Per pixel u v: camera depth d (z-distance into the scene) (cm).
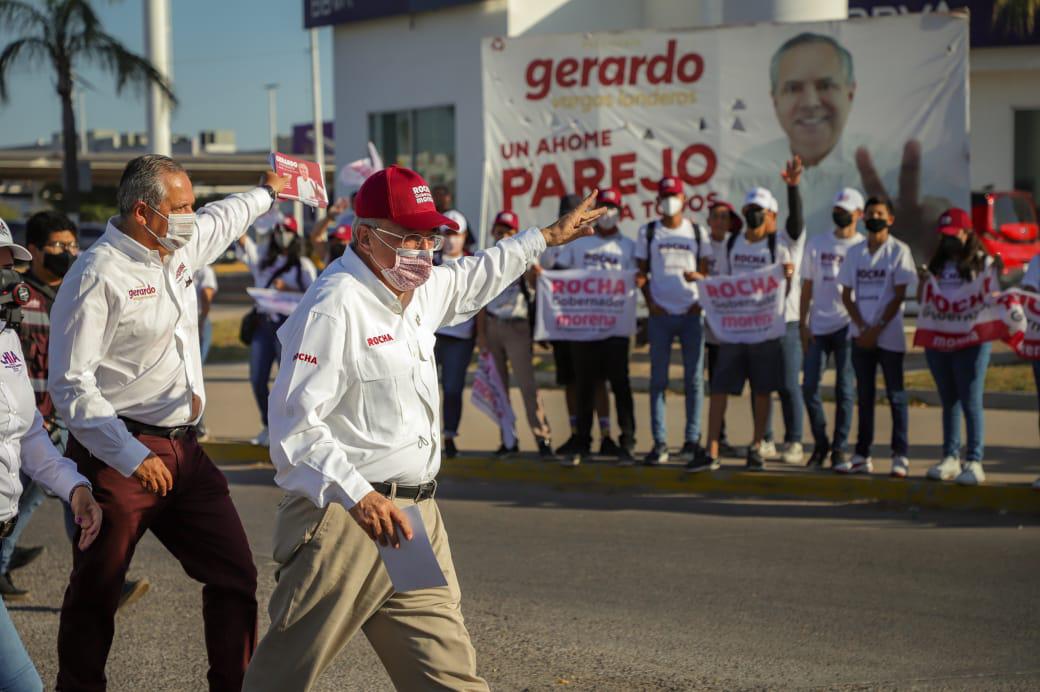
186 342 470
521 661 556
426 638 365
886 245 921
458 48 2078
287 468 349
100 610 451
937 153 1516
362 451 360
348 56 2267
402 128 2197
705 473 966
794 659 552
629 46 1597
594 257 1009
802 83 1552
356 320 357
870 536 801
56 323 440
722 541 792
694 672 538
